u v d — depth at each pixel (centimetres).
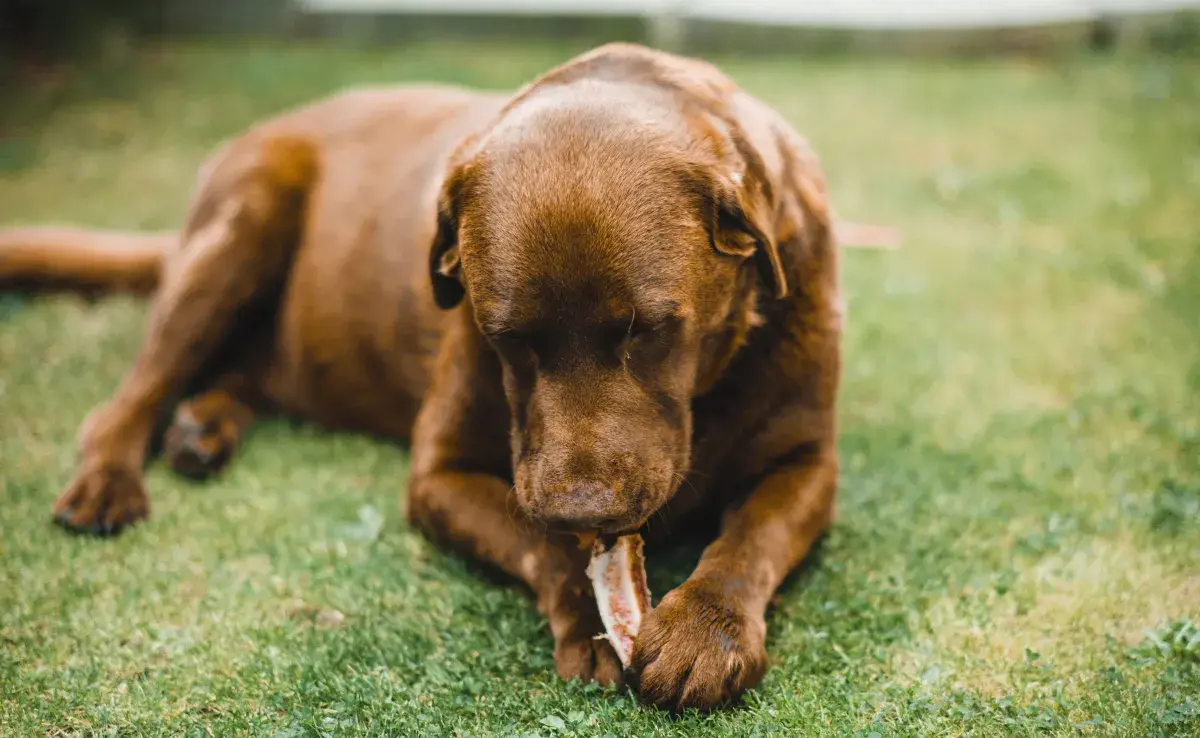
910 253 176
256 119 248
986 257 173
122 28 311
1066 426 132
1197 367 140
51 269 162
